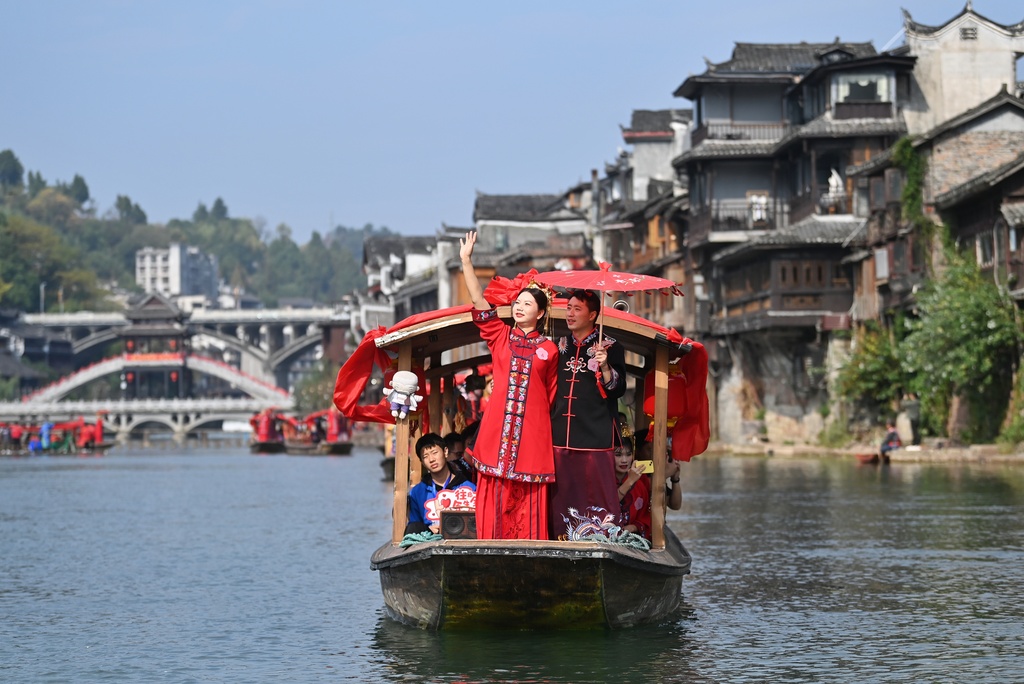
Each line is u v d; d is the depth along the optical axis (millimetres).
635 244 64312
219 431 169000
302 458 76188
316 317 165000
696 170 52188
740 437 50438
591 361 11344
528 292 11336
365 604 14531
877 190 42562
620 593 11516
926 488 27781
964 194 36938
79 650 12188
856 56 46875
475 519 11406
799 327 46094
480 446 11359
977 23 46656
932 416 39188
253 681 10711
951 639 11867
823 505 24859
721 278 52312
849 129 45688
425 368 13938
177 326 138250
